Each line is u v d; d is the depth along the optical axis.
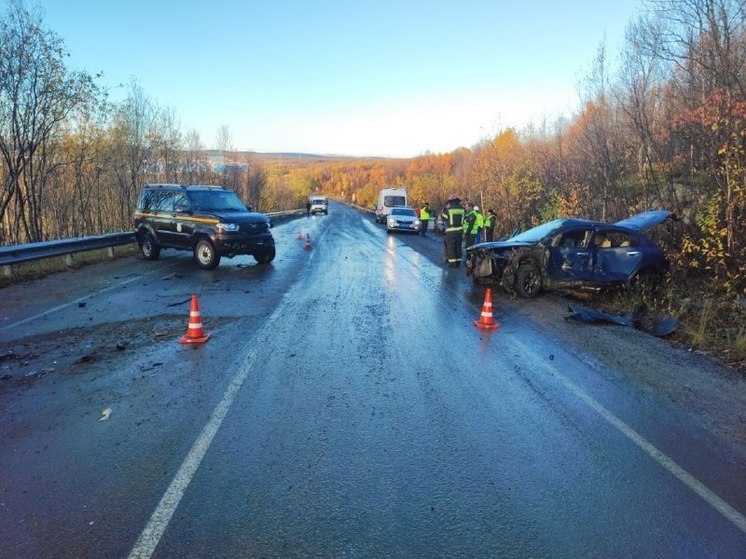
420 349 6.54
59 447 3.91
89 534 2.90
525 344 6.86
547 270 9.93
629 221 11.05
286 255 17.31
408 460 3.75
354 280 12.03
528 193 24.17
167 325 7.59
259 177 57.50
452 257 14.88
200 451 3.85
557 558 2.73
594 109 16.84
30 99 16.39
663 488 3.42
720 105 9.54
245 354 6.22
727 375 5.70
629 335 7.41
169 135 31.41
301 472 3.57
